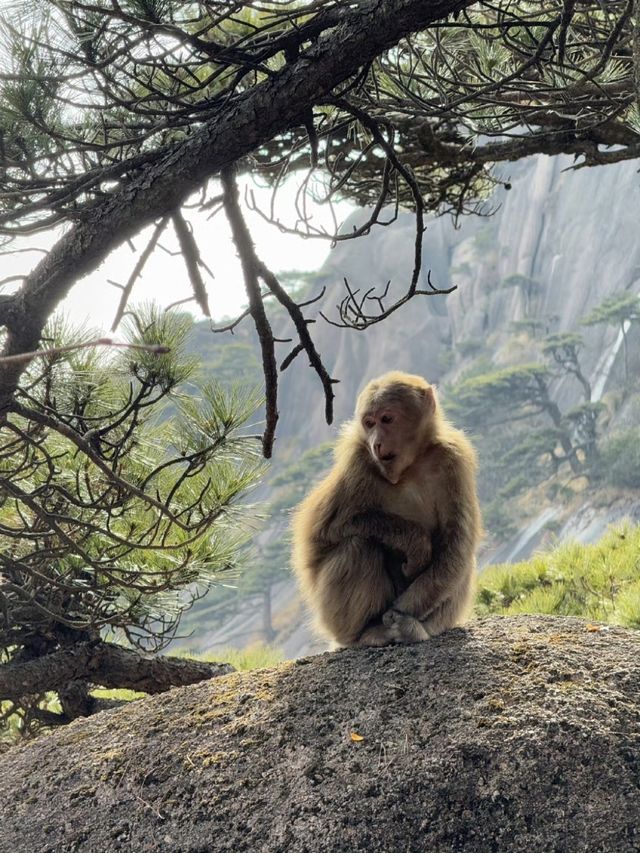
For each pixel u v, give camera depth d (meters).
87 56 2.52
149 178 2.59
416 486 2.91
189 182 2.58
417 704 2.61
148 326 3.03
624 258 33.81
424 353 40.22
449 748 2.50
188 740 2.68
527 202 39.75
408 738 2.54
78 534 3.46
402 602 2.86
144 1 2.47
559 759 2.47
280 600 31.30
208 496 3.30
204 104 2.57
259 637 29.55
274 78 2.53
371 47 2.49
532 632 2.83
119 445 3.12
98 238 2.62
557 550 5.24
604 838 2.39
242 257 2.62
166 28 2.43
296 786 2.53
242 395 3.21
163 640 3.78
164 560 3.50
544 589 4.85
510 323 36.19
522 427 32.06
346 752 2.55
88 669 3.71
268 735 2.63
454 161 3.96
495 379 31.48
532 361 35.03
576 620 2.90
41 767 2.74
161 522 3.47
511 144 3.84
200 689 2.85
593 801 2.43
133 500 3.41
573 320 34.69
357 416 2.92
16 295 2.71
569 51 3.43
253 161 3.28
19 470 3.18
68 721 3.86
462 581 2.95
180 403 3.17
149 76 2.73
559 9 3.21
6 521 3.53
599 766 2.46
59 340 3.03
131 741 2.73
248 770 2.58
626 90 3.36
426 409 2.89
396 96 3.38
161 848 2.50
